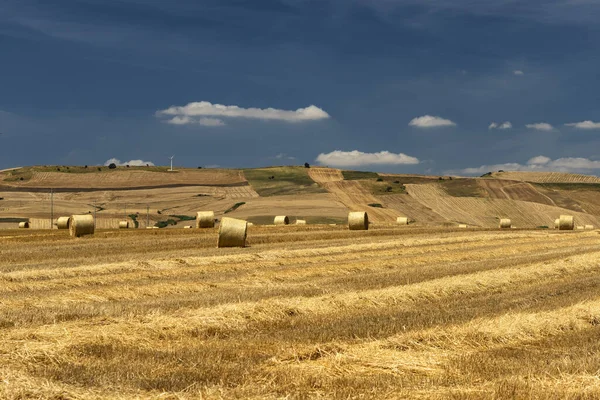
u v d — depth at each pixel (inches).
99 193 6496.1
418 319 645.9
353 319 649.0
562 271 1067.9
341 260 1277.1
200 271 1095.6
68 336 538.6
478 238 1857.8
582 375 439.8
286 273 1040.2
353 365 475.2
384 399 394.9
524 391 406.9
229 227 1584.6
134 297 826.8
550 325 608.7
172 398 392.8
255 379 441.4
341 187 6358.3
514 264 1170.6
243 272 1087.6
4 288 893.2
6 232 2380.7
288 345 535.8
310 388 422.9
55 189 6747.1
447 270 1074.7
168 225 4549.7
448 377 447.8
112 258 1301.7
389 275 1015.6
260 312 657.6
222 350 518.3
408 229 2337.6
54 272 1053.8
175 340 557.9
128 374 446.3
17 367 452.8
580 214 5260.8
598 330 609.3
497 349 535.2
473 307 735.1
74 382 426.9
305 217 4731.8
